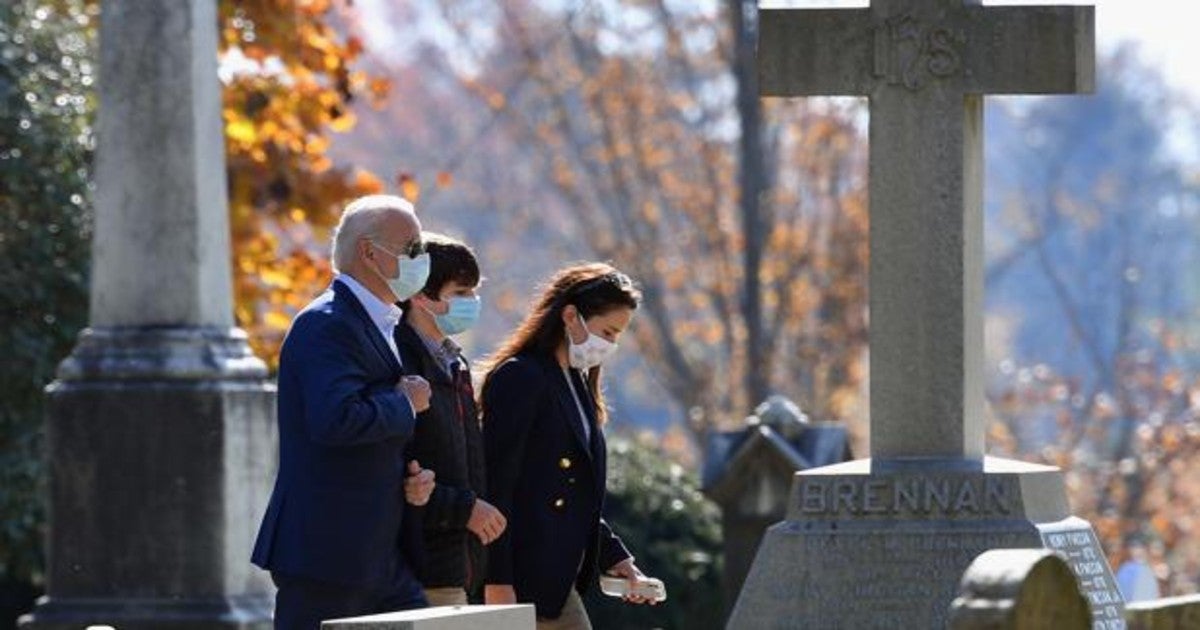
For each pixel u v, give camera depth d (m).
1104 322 108.94
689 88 60.06
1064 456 52.06
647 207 58.31
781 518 27.95
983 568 12.05
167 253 22.59
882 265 18.45
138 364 22.41
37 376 29.36
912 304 18.39
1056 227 107.25
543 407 16.69
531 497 16.67
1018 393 63.78
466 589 16.03
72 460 22.44
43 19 30.67
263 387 22.77
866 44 18.52
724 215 57.88
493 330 96.88
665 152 59.25
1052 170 119.25
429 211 97.00
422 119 96.44
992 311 112.56
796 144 56.78
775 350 55.00
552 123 62.31
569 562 16.73
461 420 15.92
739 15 54.88
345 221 15.31
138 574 22.33
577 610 17.03
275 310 33.44
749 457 27.95
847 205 55.88
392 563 15.22
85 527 22.41
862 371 54.91
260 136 32.56
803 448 28.12
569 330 16.77
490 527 15.62
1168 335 69.00
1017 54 18.38
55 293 29.77
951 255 18.38
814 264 55.59
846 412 54.53
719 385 58.25
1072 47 18.34
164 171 22.64
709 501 32.25
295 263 33.09
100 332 22.64
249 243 32.62
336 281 15.28
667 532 31.72
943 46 18.42
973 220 18.56
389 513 15.15
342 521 15.02
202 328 22.66
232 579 22.41
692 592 31.11
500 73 75.69
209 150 22.91
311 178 32.62
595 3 60.69
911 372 18.38
